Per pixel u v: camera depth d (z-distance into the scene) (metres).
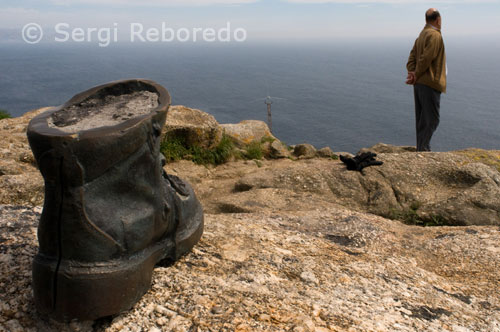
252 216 3.66
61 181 1.58
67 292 1.63
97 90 2.04
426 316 2.15
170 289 2.02
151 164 1.83
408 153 5.93
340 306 2.08
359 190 5.21
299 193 5.14
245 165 7.31
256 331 1.76
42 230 1.66
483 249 3.12
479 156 6.68
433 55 6.79
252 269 2.34
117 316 1.82
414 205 5.02
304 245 2.85
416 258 3.04
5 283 2.02
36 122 1.68
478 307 2.38
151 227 1.86
